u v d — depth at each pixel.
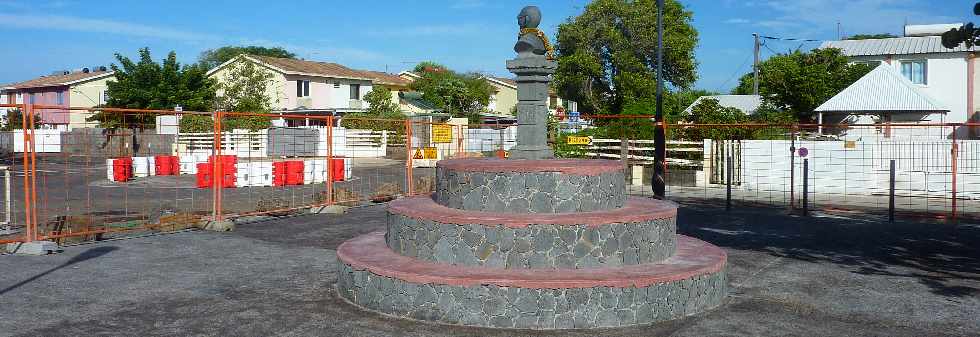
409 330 6.69
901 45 41.84
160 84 46.69
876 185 20.19
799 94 37.84
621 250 7.44
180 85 47.62
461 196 8.12
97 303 7.69
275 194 20.02
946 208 17.12
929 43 40.94
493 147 30.75
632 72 52.81
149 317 7.14
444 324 6.88
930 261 10.38
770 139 23.92
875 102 32.19
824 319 7.18
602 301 6.79
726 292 8.10
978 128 38.25
